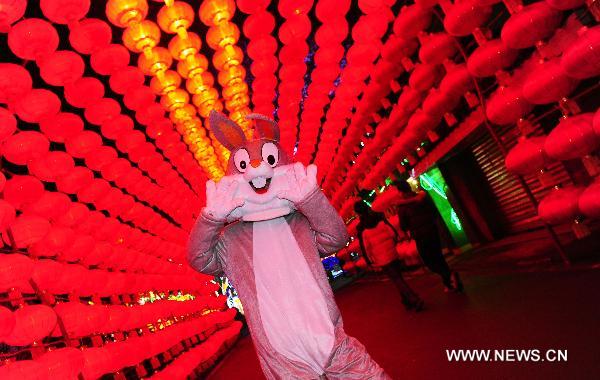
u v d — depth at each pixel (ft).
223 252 10.00
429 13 18.35
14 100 12.13
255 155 9.71
